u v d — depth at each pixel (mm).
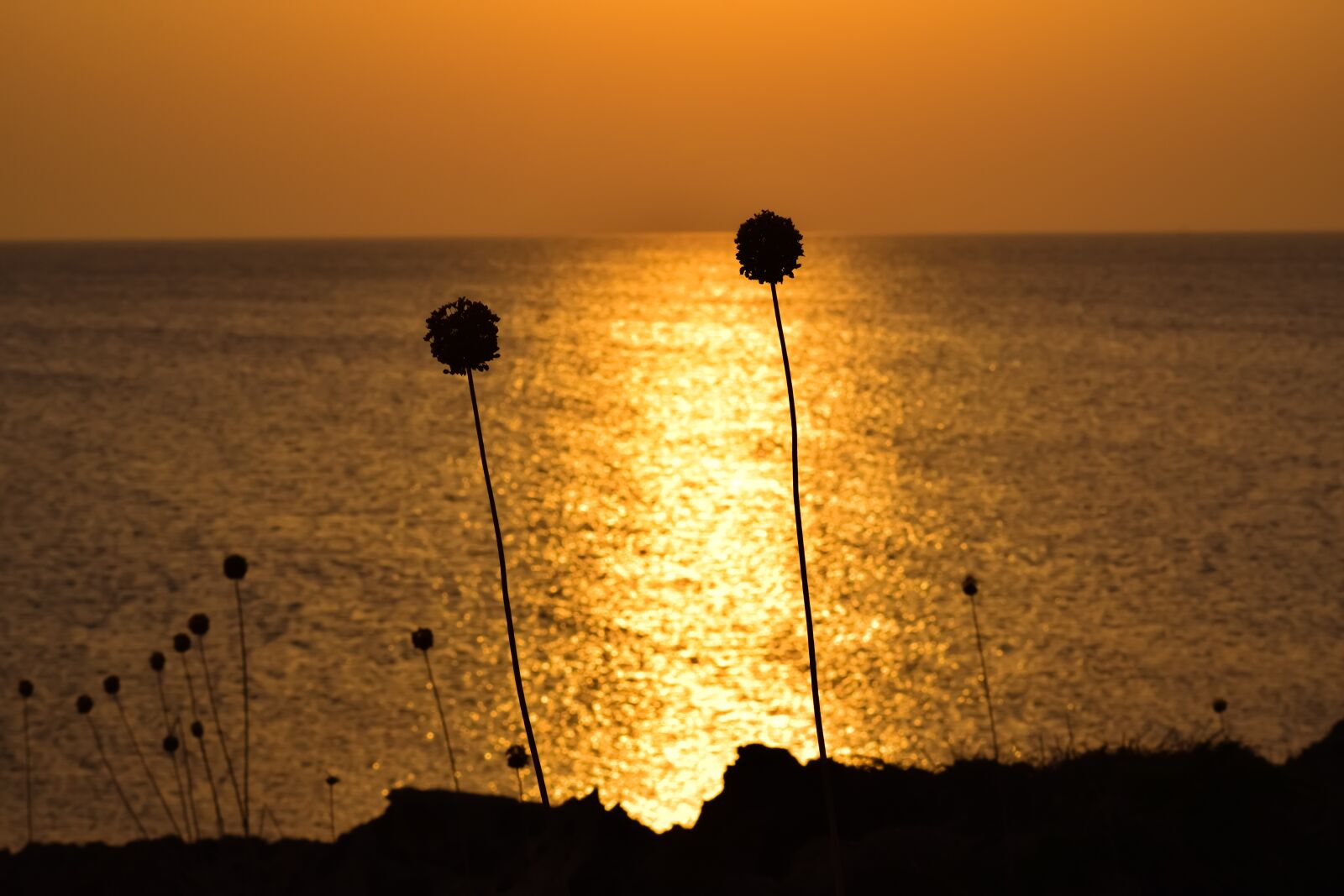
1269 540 139375
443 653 96375
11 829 62281
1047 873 22953
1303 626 104375
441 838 29328
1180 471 182875
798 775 27062
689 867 23656
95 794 66938
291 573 126625
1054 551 134250
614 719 80812
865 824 26375
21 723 79375
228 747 75062
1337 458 193250
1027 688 88000
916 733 78438
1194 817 24578
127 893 29250
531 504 161125
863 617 107312
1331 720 80938
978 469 183500
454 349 11195
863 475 178875
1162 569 126250
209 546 139375
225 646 99188
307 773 70750
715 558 130750
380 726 79125
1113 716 81750
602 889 22750
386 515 156125
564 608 110438
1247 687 88188
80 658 95375
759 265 11539
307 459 198500
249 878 29375
